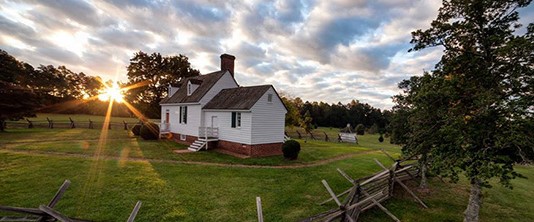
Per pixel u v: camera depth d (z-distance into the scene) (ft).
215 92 69.82
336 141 103.45
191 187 30.68
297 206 26.43
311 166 46.39
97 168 37.29
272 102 58.23
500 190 35.91
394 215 25.50
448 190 34.19
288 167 45.19
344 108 244.01
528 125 14.84
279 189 31.73
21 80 94.73
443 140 20.12
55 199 14.24
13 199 24.13
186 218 22.27
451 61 20.13
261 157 53.72
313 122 228.02
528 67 16.55
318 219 19.01
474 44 20.15
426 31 21.99
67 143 60.64
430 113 20.95
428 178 39.09
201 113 67.21
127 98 136.98
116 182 30.99
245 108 54.03
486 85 18.37
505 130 15.89
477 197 21.20
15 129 91.81
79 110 194.80
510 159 15.97
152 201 25.57
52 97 186.91
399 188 33.63
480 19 19.35
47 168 35.63
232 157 52.42
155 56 135.54
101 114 199.31
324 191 31.71
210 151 58.95
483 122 16.97
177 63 138.72
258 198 16.06
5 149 49.08
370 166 47.73
